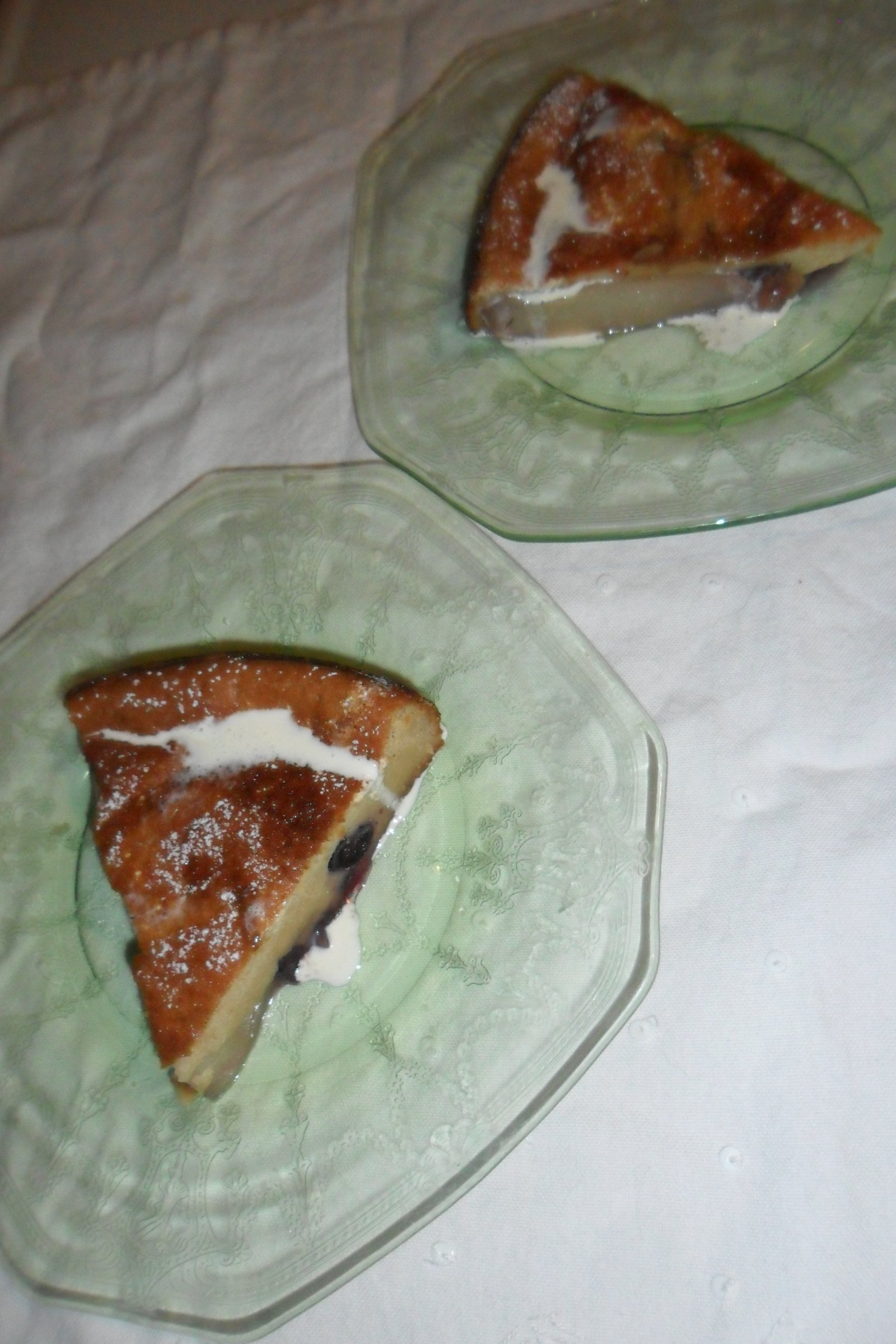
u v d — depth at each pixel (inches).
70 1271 14.9
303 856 15.8
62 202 20.6
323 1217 14.7
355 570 17.2
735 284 17.3
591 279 17.3
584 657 16.2
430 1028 15.3
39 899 16.5
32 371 19.7
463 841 16.1
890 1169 14.3
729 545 16.7
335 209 19.4
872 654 16.0
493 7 19.8
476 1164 14.6
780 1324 14.1
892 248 17.0
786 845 15.5
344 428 18.1
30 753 17.1
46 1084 15.8
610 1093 14.9
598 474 16.5
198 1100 15.6
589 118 17.8
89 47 21.6
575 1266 14.5
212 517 17.7
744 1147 14.6
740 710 16.1
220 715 16.4
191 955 15.7
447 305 17.8
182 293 19.5
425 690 16.6
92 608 17.5
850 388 16.5
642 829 15.5
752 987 15.1
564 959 15.2
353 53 20.2
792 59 18.0
